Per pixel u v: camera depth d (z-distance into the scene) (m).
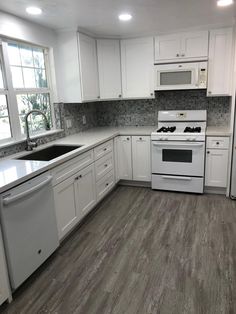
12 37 2.65
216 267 2.17
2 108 2.65
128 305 1.83
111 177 3.73
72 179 2.66
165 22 3.15
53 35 3.30
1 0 2.22
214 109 3.93
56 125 3.49
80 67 3.37
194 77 3.56
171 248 2.46
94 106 4.50
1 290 1.80
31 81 3.08
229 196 3.52
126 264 2.26
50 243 2.29
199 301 1.83
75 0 2.30
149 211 3.22
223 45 3.39
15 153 2.72
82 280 2.10
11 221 1.83
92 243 2.60
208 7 2.63
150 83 3.84
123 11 2.67
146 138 3.75
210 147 3.45
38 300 1.91
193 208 3.24
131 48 3.81
